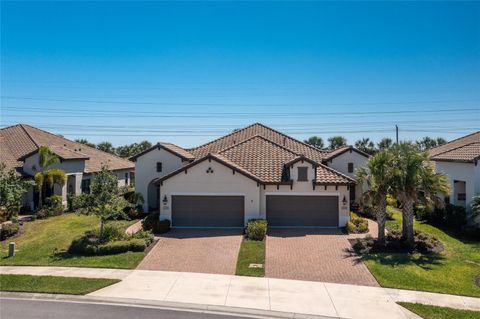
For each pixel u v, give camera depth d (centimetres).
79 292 1452
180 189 2653
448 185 2083
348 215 2647
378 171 2091
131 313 1283
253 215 2625
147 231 2325
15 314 1259
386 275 1692
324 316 1294
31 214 3111
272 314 1304
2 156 3356
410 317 1292
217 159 2622
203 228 2627
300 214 2666
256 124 3891
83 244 2038
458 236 2420
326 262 1883
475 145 2873
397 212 3300
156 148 3262
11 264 1834
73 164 3441
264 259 1925
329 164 3359
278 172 2717
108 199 2169
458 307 1384
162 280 1616
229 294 1469
